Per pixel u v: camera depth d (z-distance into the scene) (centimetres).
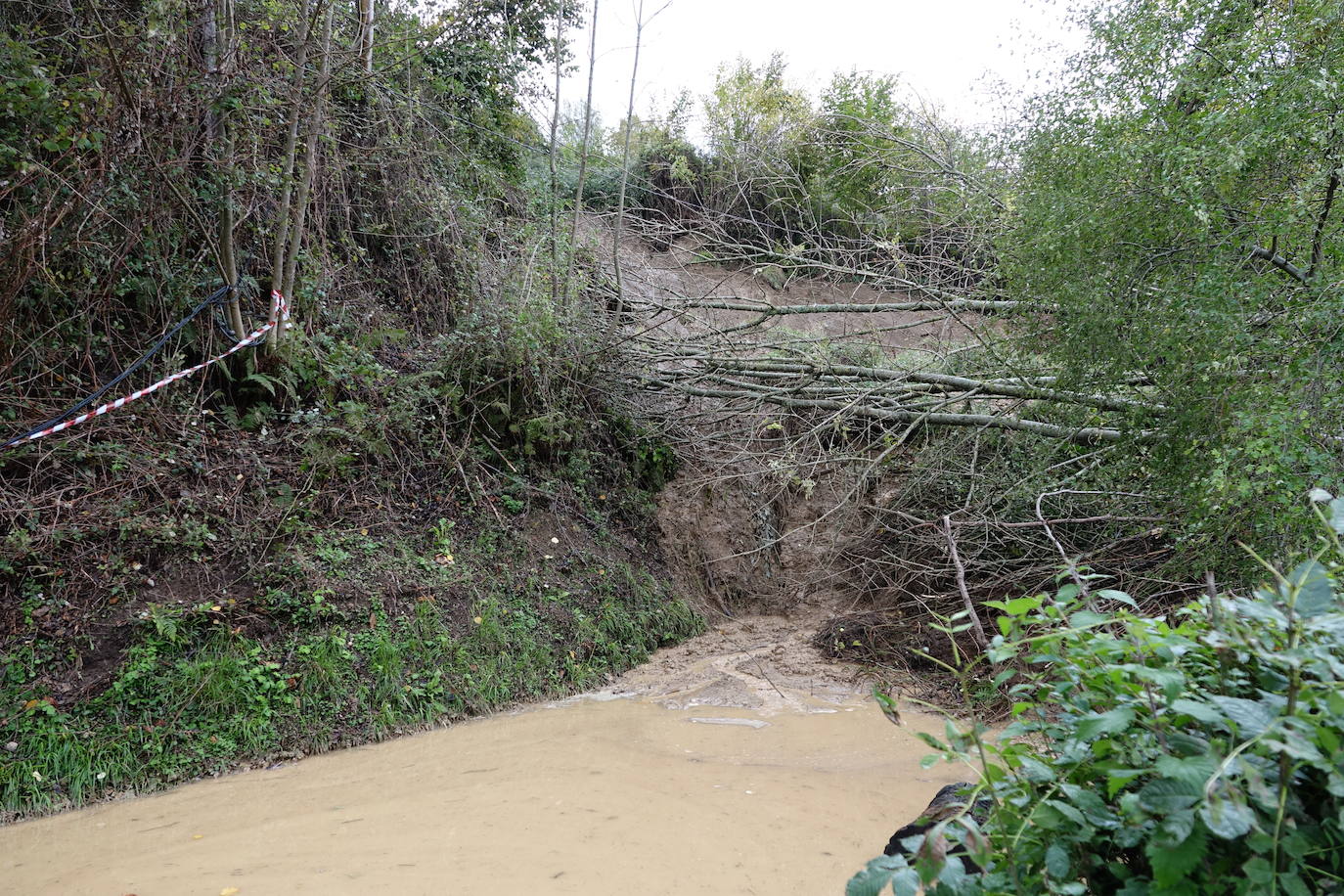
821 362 977
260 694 573
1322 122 480
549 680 725
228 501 654
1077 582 229
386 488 765
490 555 787
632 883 376
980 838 172
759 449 1076
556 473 915
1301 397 476
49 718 506
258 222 745
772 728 634
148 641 558
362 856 405
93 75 608
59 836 443
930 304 909
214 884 378
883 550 928
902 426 999
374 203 937
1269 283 518
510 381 884
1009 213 761
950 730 209
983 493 836
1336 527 189
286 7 753
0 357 603
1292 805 160
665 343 1037
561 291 978
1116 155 573
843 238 1059
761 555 1045
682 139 1292
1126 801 171
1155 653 193
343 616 641
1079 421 696
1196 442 553
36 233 583
